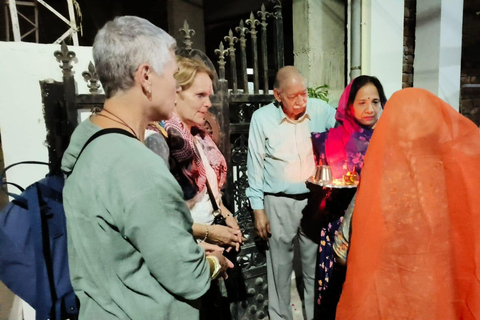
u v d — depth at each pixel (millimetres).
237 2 4906
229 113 2445
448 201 1032
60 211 1319
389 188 1057
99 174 851
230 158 2268
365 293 1084
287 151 2117
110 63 892
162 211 850
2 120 1810
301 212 2191
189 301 978
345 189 1859
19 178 1860
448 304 1047
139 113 949
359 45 2961
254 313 2469
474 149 1052
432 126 1050
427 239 1038
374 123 2004
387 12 2967
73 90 1809
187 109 1607
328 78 3055
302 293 2771
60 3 4945
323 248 1868
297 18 2986
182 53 2041
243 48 2350
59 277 1289
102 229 858
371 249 1069
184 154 1530
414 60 3357
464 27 3664
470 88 3838
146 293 903
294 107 2049
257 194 2211
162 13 4906
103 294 891
